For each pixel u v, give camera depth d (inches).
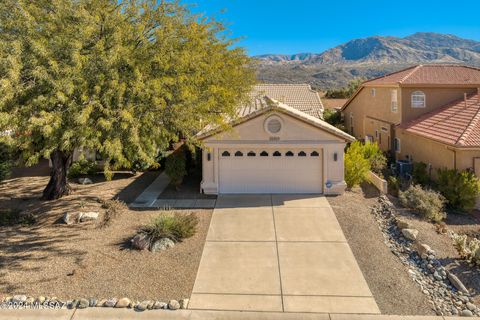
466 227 556.7
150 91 459.8
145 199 659.4
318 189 684.1
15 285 375.2
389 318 330.3
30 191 719.1
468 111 771.4
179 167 706.8
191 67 521.3
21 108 410.3
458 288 374.9
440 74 946.1
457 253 442.6
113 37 465.7
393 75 1069.1
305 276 399.5
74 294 361.4
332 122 1513.3
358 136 1305.4
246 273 405.7
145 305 344.5
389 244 474.3
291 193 684.7
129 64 470.9
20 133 434.6
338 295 365.4
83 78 430.9
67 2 472.4
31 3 479.8
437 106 901.2
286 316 334.6
